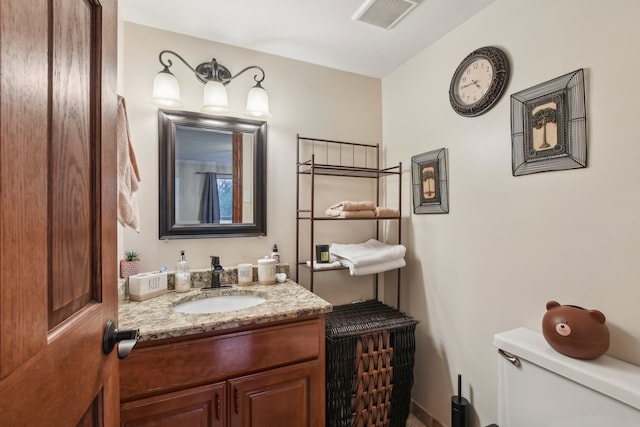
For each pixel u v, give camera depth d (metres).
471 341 1.44
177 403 1.02
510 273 1.26
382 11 1.40
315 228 1.91
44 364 0.41
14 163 0.35
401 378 1.57
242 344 1.12
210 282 1.55
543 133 1.14
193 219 1.58
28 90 0.37
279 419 1.19
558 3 1.09
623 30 0.92
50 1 0.43
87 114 0.56
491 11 1.35
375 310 1.80
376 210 1.75
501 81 1.28
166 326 1.02
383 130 2.11
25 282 0.37
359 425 1.47
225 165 1.65
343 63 1.91
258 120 1.72
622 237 0.93
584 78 1.02
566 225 1.07
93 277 0.58
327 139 1.94
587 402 0.87
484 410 1.38
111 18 0.67
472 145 1.44
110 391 0.64
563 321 0.95
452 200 1.55
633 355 0.90
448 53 1.58
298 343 1.23
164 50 1.52
